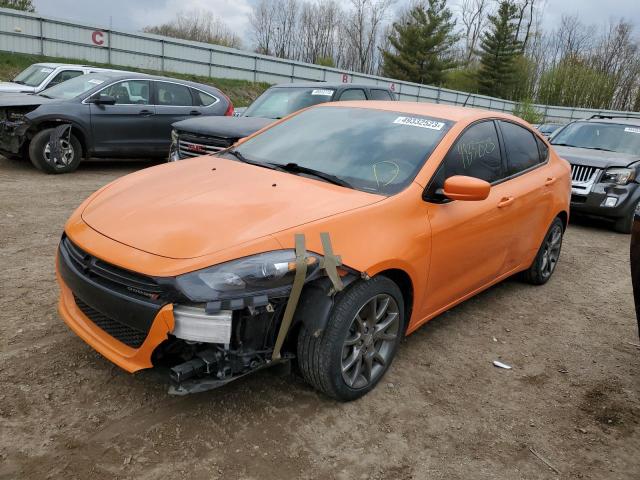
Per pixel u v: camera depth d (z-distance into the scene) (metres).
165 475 2.50
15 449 2.56
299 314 2.84
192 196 3.20
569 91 57.38
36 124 8.80
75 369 3.22
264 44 68.31
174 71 30.50
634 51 66.38
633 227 3.31
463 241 3.75
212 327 2.54
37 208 6.70
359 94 9.16
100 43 27.59
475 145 4.07
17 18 24.75
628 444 3.10
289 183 3.42
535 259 5.36
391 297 3.24
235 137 6.98
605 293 5.62
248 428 2.88
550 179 5.05
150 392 3.09
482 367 3.81
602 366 4.01
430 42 54.19
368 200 3.24
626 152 9.13
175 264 2.58
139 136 9.91
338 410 3.11
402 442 2.92
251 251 2.66
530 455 2.93
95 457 2.57
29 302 4.03
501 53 57.62
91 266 2.83
